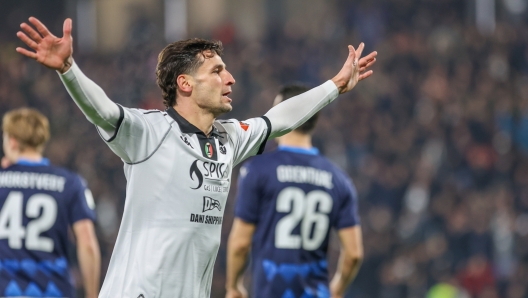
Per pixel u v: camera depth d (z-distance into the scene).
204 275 12.66
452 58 58.88
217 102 12.56
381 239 43.53
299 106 14.10
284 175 18.00
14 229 18.23
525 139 52.94
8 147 19.06
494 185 47.59
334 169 18.52
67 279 18.62
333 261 42.34
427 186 46.34
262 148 13.79
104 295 12.28
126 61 64.94
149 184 12.11
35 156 19.02
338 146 52.47
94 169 51.84
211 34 67.88
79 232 18.80
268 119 13.77
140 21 69.44
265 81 59.97
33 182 18.61
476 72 57.25
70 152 53.62
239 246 18.03
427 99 55.19
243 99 59.25
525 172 48.19
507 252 43.09
